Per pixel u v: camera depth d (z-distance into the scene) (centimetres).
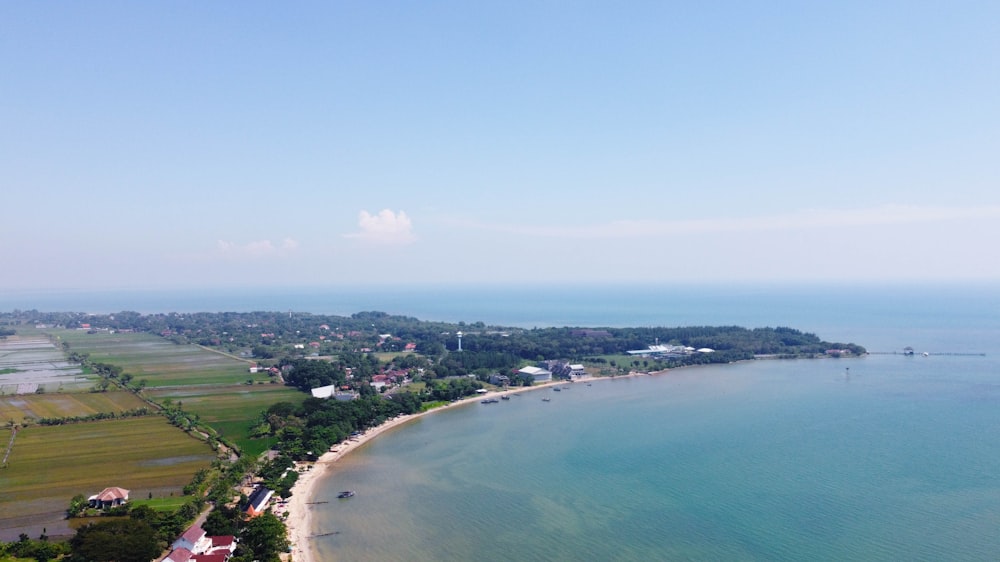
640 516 17175
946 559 14450
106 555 13138
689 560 14562
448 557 14762
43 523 16088
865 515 17025
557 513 17462
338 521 16950
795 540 15538
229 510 16538
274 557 14162
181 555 13562
